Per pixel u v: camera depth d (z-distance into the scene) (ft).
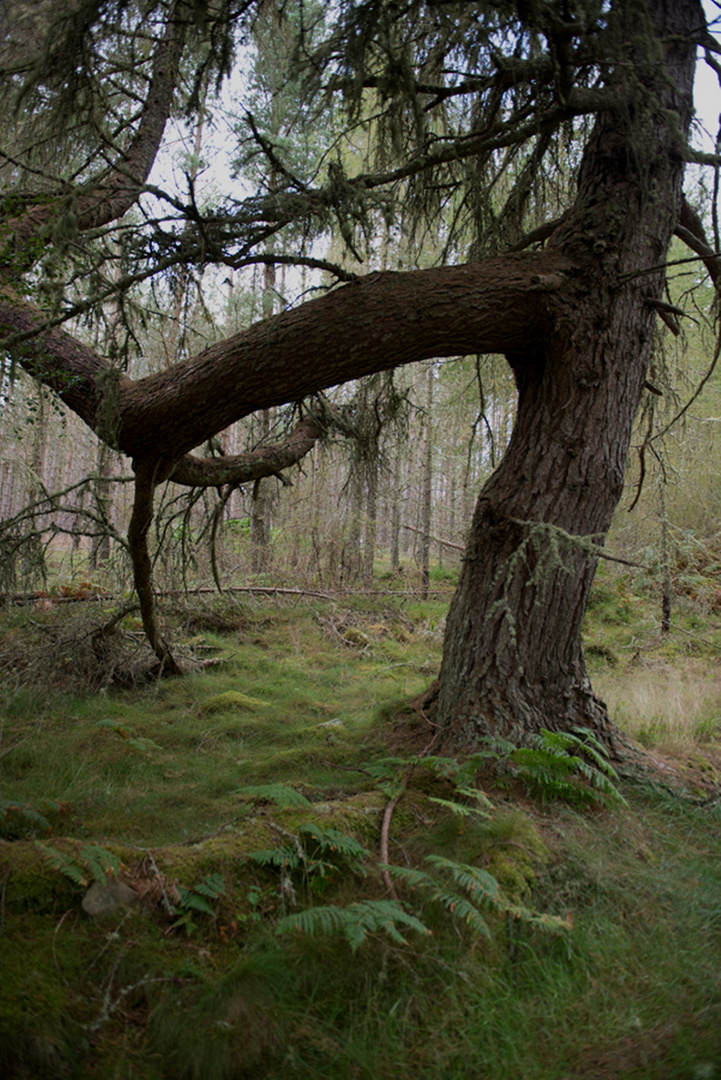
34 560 18.25
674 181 12.93
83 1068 6.04
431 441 35.04
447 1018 6.83
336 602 32.27
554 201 17.01
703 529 39.29
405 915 7.19
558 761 10.52
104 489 26.71
